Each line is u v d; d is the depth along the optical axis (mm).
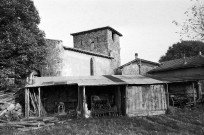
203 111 24359
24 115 23484
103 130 16719
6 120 20453
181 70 36344
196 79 27562
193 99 28828
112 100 26047
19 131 16797
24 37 25094
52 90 26453
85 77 27031
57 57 30266
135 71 40875
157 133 16109
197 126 18312
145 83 24453
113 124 18812
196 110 25125
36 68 28172
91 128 17297
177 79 27547
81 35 47812
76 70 33031
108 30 45219
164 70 38656
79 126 18000
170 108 25469
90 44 46625
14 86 26188
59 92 26453
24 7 26578
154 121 20453
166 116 22828
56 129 17047
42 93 25969
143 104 24406
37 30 29203
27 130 17141
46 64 29078
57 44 30547
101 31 45562
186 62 36844
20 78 27141
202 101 28297
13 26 24828
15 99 24609
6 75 23953
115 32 47969
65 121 20203
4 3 24484
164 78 28594
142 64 41812
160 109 25141
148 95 24859
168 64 41188
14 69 25250
